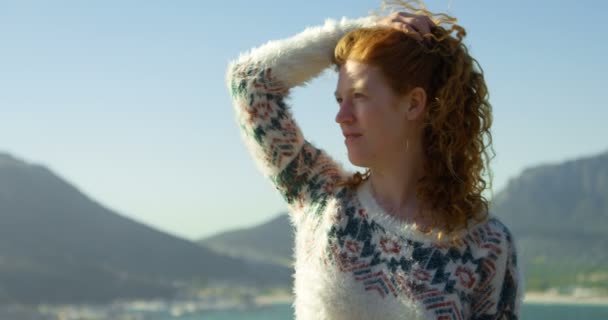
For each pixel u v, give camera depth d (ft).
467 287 5.39
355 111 5.51
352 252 5.58
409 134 5.51
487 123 5.66
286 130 6.09
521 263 5.61
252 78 6.10
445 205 5.40
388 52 5.39
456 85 5.47
